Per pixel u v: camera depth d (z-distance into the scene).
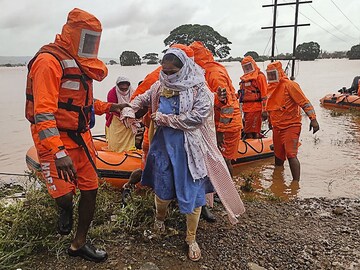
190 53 3.90
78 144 3.30
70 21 3.13
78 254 3.58
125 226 4.16
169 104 3.66
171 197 3.74
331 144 9.53
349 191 6.23
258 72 8.76
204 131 3.77
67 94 3.17
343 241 4.20
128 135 6.73
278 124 6.79
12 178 6.93
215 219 4.57
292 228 4.52
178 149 3.62
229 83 5.18
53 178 3.26
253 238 4.21
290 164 6.80
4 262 3.37
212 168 3.80
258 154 8.07
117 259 3.66
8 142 10.25
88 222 3.53
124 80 6.94
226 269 3.64
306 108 6.52
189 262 3.71
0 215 3.99
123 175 5.93
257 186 6.59
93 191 3.48
